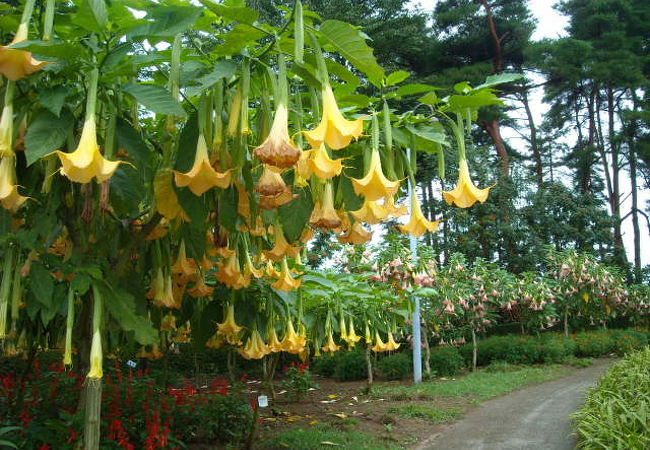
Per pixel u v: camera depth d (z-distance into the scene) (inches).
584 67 847.7
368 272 379.2
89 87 66.8
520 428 251.9
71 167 58.2
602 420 151.0
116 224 105.9
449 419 274.2
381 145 90.6
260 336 161.6
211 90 83.2
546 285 530.6
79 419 135.9
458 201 81.5
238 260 118.5
